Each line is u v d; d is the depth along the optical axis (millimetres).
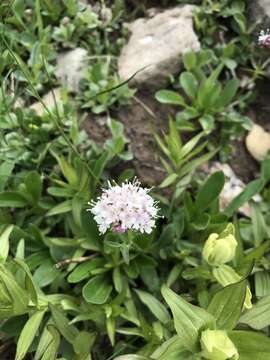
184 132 196
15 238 166
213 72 187
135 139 191
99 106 194
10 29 208
